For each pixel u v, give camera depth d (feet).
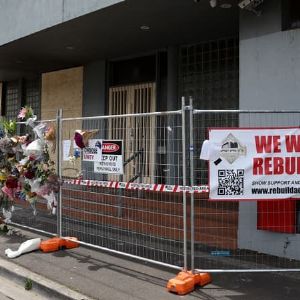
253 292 17.40
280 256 21.16
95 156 22.53
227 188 17.90
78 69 44.60
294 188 18.13
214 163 17.87
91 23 30.22
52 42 35.45
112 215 26.11
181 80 35.70
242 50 23.09
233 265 20.21
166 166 26.58
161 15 28.12
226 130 17.88
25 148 25.03
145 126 27.58
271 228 21.34
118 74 41.37
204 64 34.40
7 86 56.13
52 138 24.43
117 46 36.55
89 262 21.68
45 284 18.86
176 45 35.83
